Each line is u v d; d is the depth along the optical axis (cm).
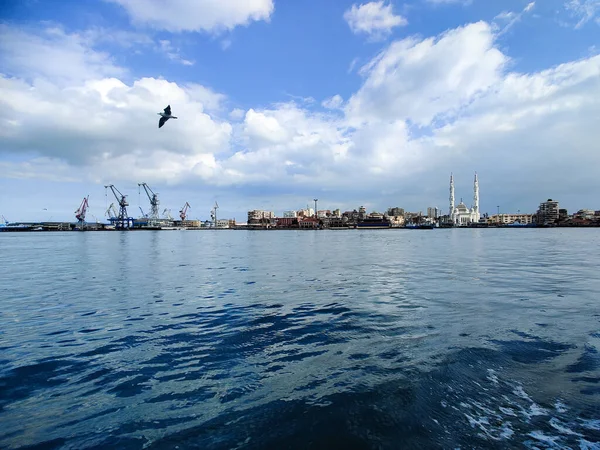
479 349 840
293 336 998
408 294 1577
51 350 909
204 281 2097
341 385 676
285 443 500
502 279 1991
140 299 1570
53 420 575
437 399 608
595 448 470
